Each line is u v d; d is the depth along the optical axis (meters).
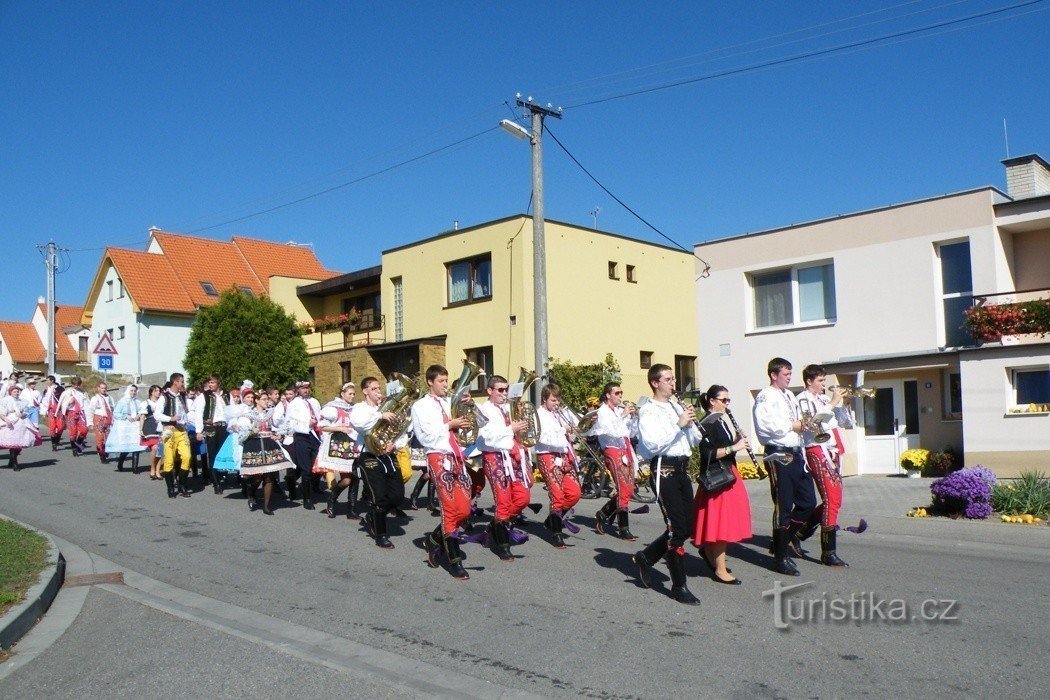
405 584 8.28
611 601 7.56
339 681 5.66
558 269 25.16
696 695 5.36
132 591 8.12
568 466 10.17
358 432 10.36
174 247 42.72
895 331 17.91
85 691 5.54
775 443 8.64
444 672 5.85
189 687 5.58
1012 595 7.61
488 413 9.45
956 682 5.51
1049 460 15.34
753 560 9.16
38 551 8.94
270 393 14.03
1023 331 15.70
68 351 54.94
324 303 34.16
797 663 5.91
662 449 7.51
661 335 28.14
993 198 16.86
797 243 19.31
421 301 27.17
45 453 21.69
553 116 18.22
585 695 5.40
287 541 10.40
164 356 39.97
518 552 9.74
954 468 16.83
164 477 15.09
